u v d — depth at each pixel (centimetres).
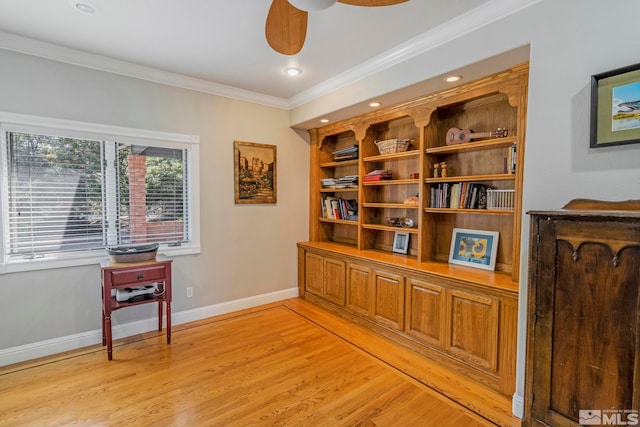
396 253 335
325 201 412
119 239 291
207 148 336
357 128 354
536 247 151
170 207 320
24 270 247
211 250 344
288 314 354
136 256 265
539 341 152
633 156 149
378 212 367
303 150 416
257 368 242
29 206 251
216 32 230
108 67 276
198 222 333
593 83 158
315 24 217
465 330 232
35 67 247
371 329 310
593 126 158
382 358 259
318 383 223
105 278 246
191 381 223
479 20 204
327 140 422
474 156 279
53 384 218
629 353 126
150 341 285
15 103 240
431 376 233
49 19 213
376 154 361
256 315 351
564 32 169
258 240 379
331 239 430
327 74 309
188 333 303
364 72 287
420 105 288
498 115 262
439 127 300
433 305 254
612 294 130
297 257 416
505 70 223
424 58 240
